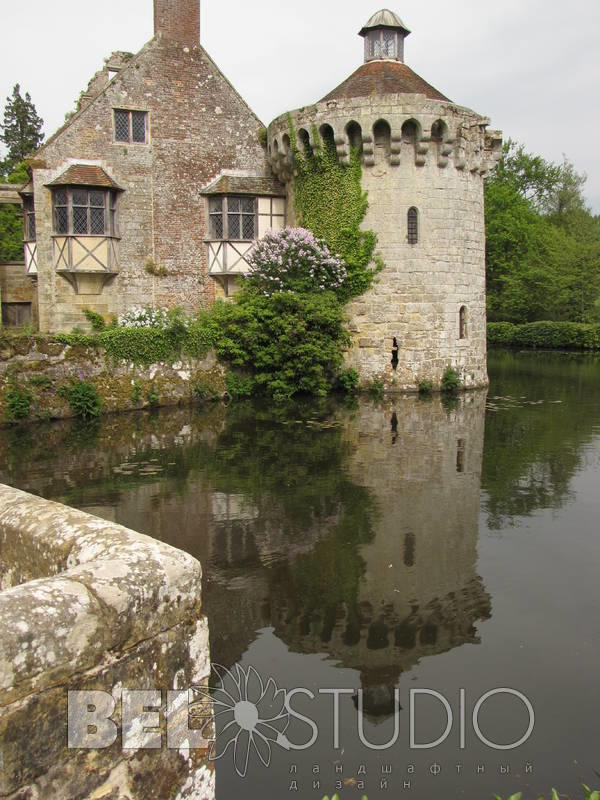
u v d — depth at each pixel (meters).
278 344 18.66
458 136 19.20
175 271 21.75
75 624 2.02
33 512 2.79
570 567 7.33
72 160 20.34
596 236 43.25
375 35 21.28
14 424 14.90
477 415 16.02
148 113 21.11
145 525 8.45
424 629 6.01
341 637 5.88
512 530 8.40
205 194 21.77
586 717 4.80
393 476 10.70
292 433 13.95
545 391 20.22
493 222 42.28
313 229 20.23
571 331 36.25
